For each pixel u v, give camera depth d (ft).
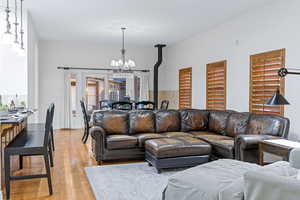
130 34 24.71
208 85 22.36
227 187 6.49
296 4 13.96
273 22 15.53
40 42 27.84
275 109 15.33
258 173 5.24
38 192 10.47
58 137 23.45
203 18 19.25
